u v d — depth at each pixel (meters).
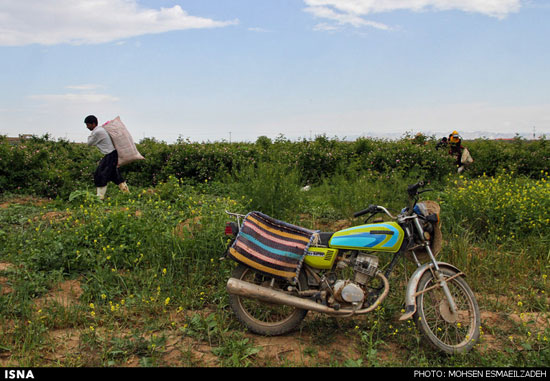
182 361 3.82
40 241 6.07
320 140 13.79
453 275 4.26
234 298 4.38
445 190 9.05
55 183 11.16
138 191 10.70
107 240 6.13
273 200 7.75
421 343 4.22
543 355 3.90
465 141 18.98
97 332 4.25
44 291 5.03
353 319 4.62
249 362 3.78
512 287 5.47
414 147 12.83
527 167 14.81
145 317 4.48
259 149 13.36
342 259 4.29
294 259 4.20
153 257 5.71
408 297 4.05
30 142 13.30
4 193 10.84
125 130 10.02
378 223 4.36
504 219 7.07
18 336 4.03
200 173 12.55
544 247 6.39
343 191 9.20
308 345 4.17
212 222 6.25
